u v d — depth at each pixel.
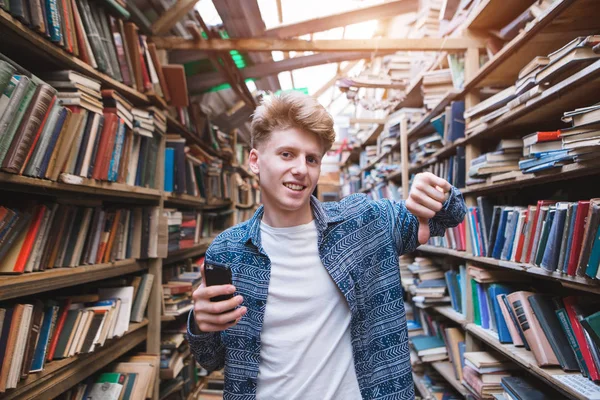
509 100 1.56
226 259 0.92
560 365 1.25
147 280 1.96
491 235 1.69
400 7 2.41
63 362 1.27
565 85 1.14
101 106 1.48
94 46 1.53
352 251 0.90
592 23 1.31
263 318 0.87
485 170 1.66
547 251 1.24
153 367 1.79
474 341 1.93
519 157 1.62
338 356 0.86
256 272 0.89
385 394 0.85
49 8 1.23
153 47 1.96
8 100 0.98
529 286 1.71
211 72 3.18
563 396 1.36
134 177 1.84
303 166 0.84
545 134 1.23
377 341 0.88
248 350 0.87
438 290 2.39
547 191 1.74
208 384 2.94
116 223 1.73
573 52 1.10
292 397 0.83
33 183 1.12
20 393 1.08
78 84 1.35
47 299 1.38
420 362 2.71
